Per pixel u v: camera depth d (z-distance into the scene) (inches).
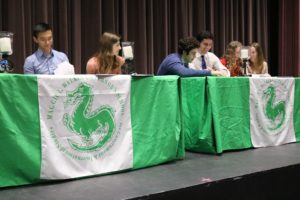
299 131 120.6
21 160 68.9
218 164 88.6
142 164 84.4
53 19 144.0
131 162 82.1
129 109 82.2
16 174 68.9
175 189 68.6
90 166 76.4
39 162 70.4
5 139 67.2
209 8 187.2
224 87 101.7
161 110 88.2
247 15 199.9
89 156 76.3
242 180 78.4
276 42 216.4
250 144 107.5
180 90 92.8
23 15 134.6
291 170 88.0
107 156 78.9
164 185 70.8
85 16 151.9
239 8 198.1
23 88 68.7
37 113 70.2
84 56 152.5
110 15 155.9
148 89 85.6
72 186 70.3
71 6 147.0
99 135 77.6
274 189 84.7
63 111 73.0
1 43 73.9
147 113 85.5
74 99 74.2
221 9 191.2
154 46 172.1
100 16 152.6
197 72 105.7
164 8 171.2
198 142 101.9
